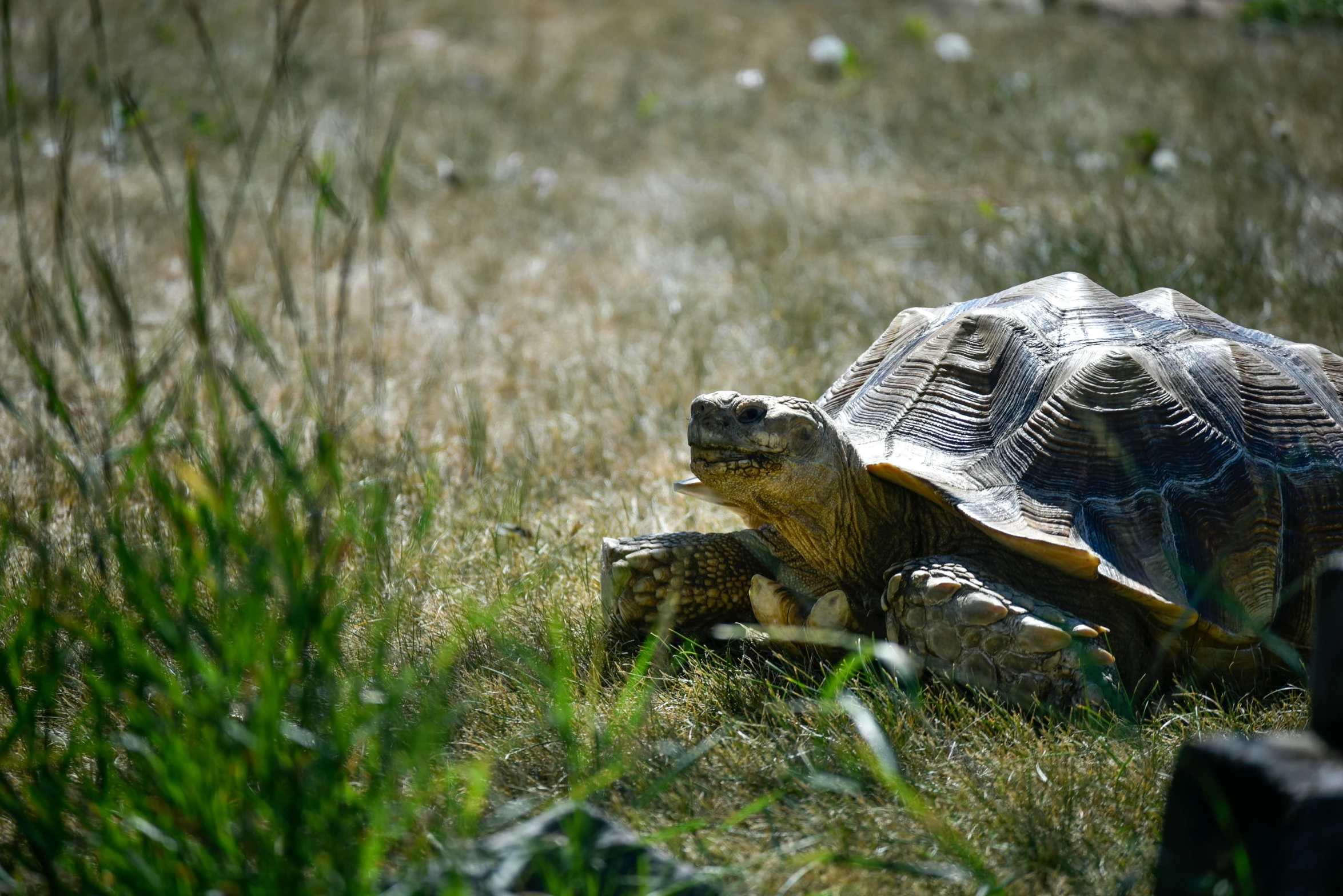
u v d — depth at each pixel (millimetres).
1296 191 19641
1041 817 6434
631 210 22812
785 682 8469
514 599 8078
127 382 6535
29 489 11461
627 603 9219
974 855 6000
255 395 13891
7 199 20656
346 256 7562
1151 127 25094
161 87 26781
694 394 14406
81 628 5941
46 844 5574
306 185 23062
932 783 6844
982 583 7902
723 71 33688
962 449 8609
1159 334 9195
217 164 23766
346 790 5711
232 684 5652
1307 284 15609
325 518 7547
